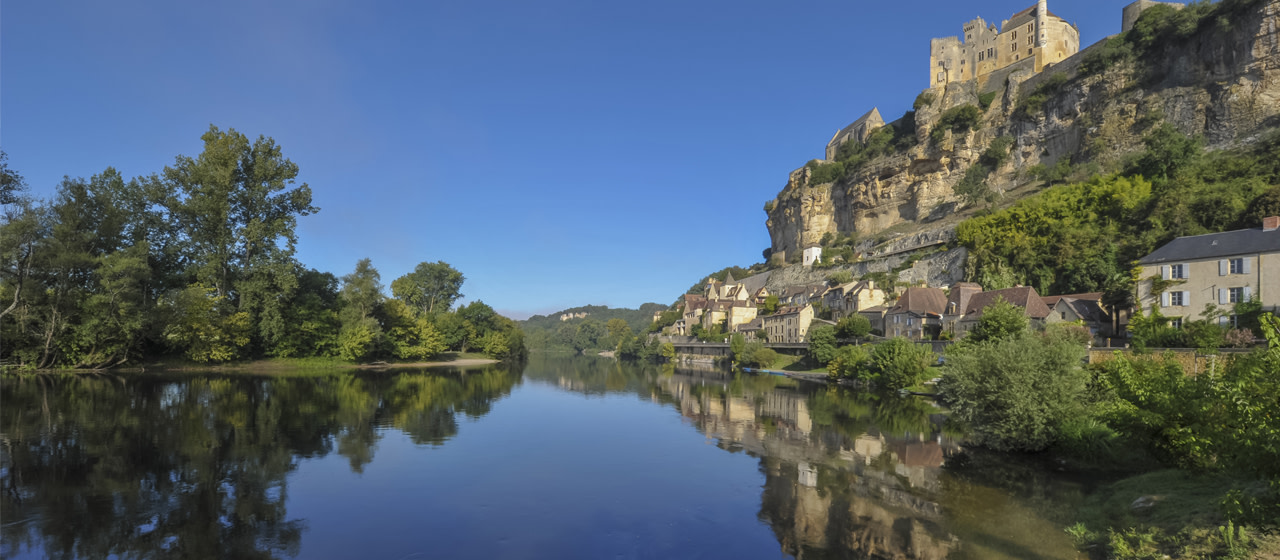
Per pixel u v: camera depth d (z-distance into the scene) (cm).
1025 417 2834
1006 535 1847
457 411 4625
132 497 2197
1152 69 9931
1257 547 1275
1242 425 1345
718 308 14675
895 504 2211
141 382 5881
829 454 3098
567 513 2159
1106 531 1755
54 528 1858
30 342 6406
